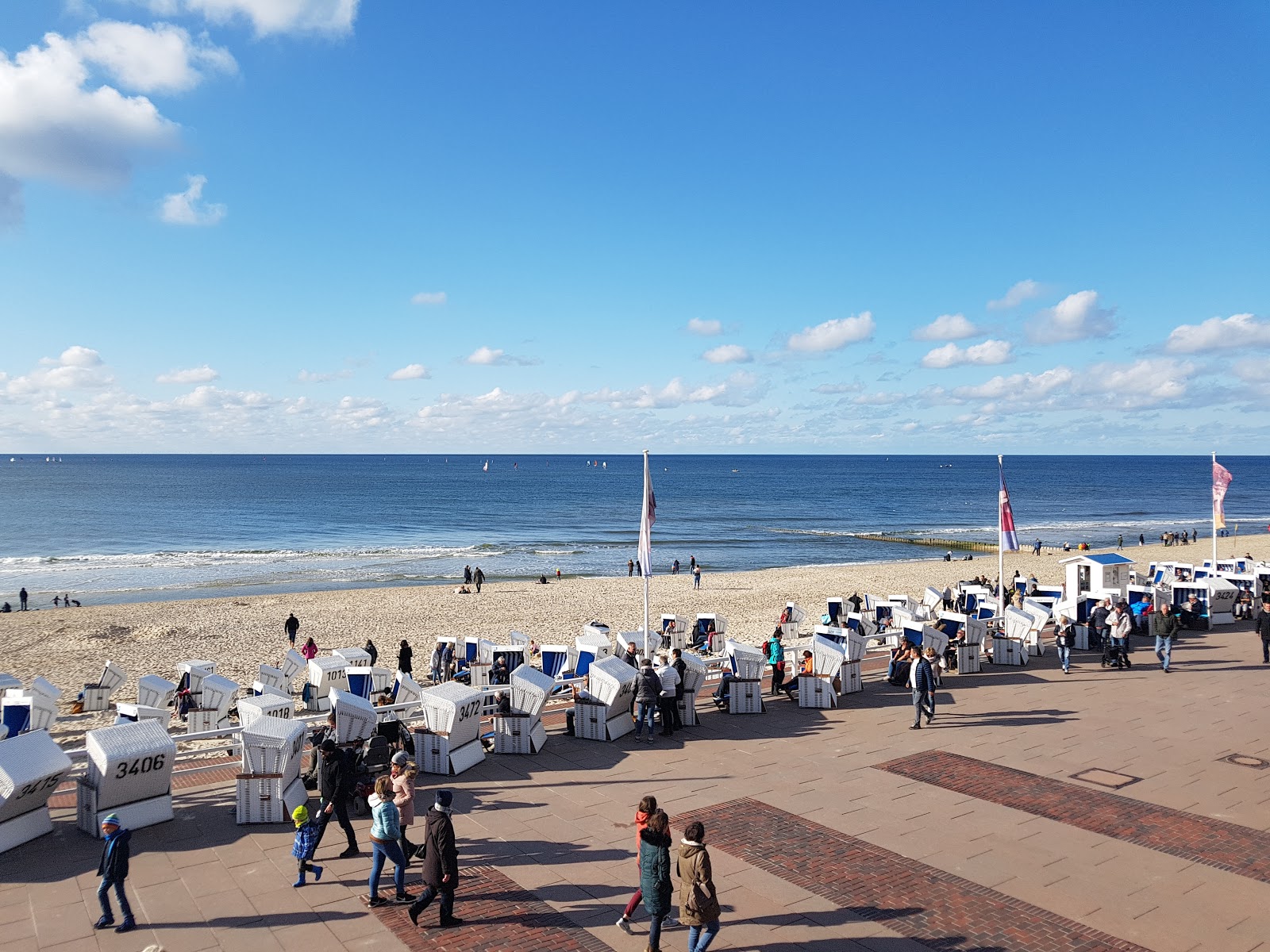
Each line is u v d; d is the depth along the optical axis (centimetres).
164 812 1132
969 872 970
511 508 13325
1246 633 2519
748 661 1698
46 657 3164
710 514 12794
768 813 1154
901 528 10669
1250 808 1155
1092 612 2362
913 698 1722
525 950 812
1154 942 814
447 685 1412
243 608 4303
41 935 833
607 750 1452
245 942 823
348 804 1154
